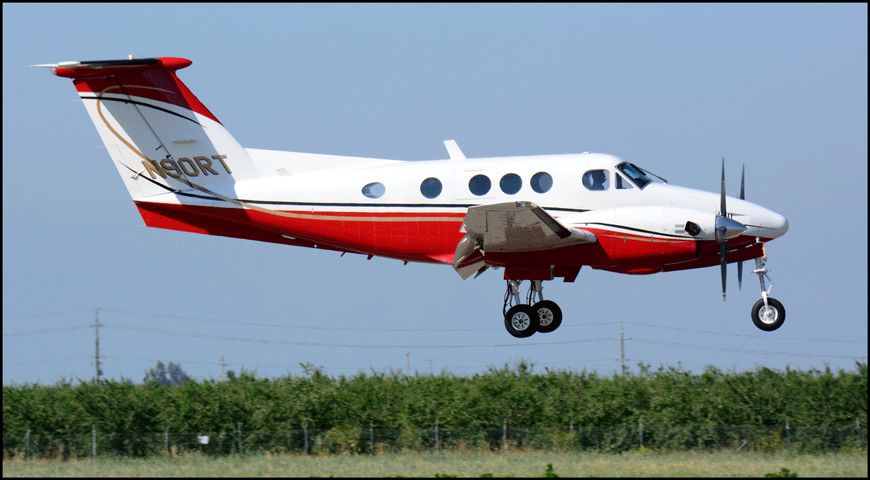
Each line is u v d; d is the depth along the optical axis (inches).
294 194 2962.6
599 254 2792.8
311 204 2952.8
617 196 2822.3
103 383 2908.5
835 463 2322.8
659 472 2158.0
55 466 2393.0
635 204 2822.3
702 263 2886.3
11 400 2797.7
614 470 2197.3
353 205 2930.6
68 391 2876.5
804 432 2684.5
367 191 2928.2
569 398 2847.0
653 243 2765.7
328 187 2947.8
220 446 2704.2
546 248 2787.9
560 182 2822.3
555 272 2888.8
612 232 2770.7
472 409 2780.5
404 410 2810.0
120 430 2746.1
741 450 2657.5
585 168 2829.7
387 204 2908.5
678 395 2802.7
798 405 2755.9
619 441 2691.9
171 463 2440.9
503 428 2733.8
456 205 2871.6
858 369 2819.9
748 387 2827.3
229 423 2755.9
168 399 2824.8
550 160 2859.3
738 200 2854.3
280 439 2714.1
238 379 2957.7
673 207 2802.7
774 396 2775.6
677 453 2637.8
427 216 2888.8
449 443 2728.8
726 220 2760.8
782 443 2664.9
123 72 2952.8
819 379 2827.3
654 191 2834.6
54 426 2743.6
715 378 2898.6
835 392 2765.7
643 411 2755.9
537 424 2790.4
